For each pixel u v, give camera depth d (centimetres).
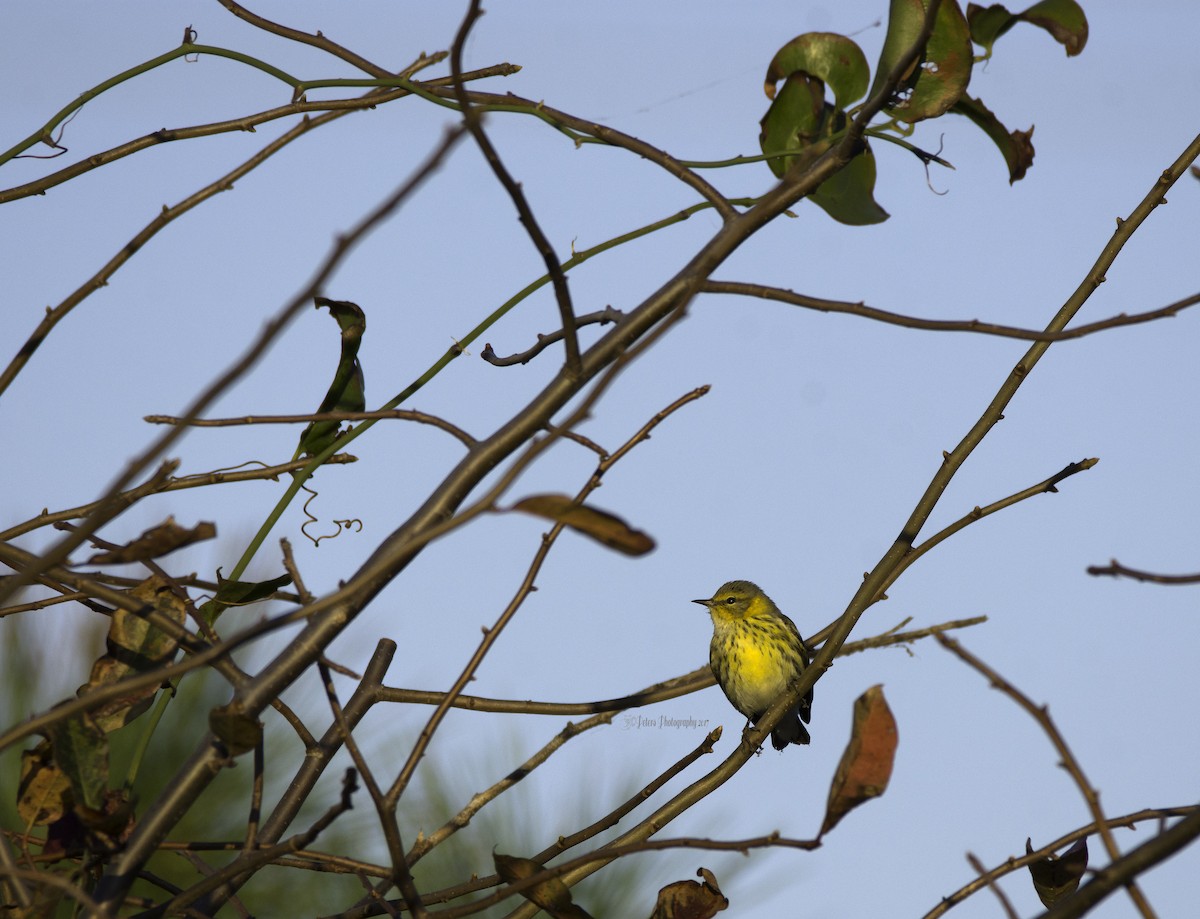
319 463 554
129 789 487
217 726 441
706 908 536
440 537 355
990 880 380
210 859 1027
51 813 471
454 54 392
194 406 352
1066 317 650
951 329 457
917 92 567
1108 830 365
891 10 572
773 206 487
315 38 602
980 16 573
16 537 538
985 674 365
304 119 545
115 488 363
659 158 528
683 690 630
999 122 583
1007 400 659
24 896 453
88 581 475
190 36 598
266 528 548
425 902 530
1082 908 368
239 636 371
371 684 592
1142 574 384
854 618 663
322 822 451
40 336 516
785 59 597
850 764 413
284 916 1039
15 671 1021
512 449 473
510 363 612
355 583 364
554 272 443
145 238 520
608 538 345
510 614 476
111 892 449
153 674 383
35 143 583
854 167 577
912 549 672
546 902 480
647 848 430
